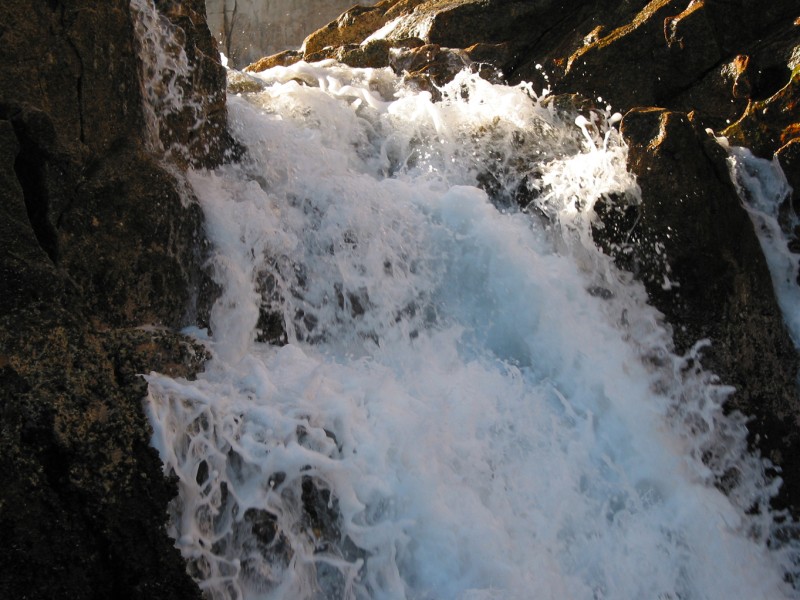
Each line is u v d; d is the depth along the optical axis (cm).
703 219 464
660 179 467
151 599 270
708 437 453
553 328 441
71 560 259
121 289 336
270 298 405
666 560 393
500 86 569
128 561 269
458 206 463
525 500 377
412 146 545
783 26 593
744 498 453
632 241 474
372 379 380
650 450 420
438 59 652
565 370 434
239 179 436
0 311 277
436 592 326
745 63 575
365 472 330
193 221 377
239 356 374
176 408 298
